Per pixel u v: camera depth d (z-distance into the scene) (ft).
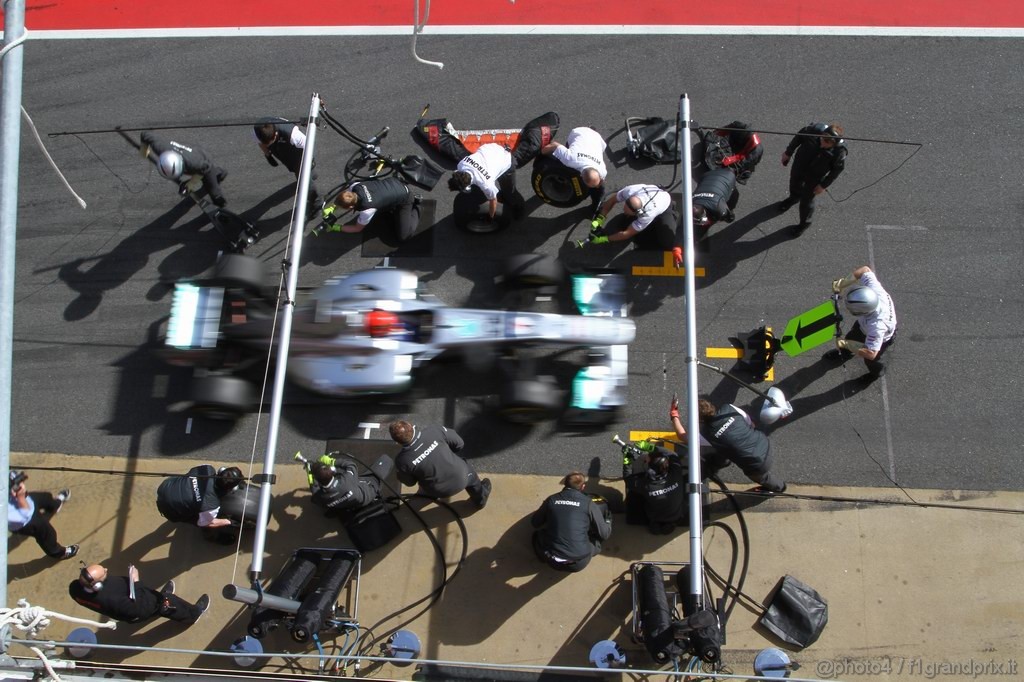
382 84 30.55
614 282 26.81
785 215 27.99
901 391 25.58
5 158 14.70
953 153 28.58
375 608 23.58
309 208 27.94
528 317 24.38
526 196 28.68
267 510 19.99
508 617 23.40
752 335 26.27
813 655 22.80
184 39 31.60
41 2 32.37
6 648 14.89
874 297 22.58
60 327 27.53
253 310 25.80
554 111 29.91
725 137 28.55
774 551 23.90
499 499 24.75
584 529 21.52
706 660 19.33
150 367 26.86
